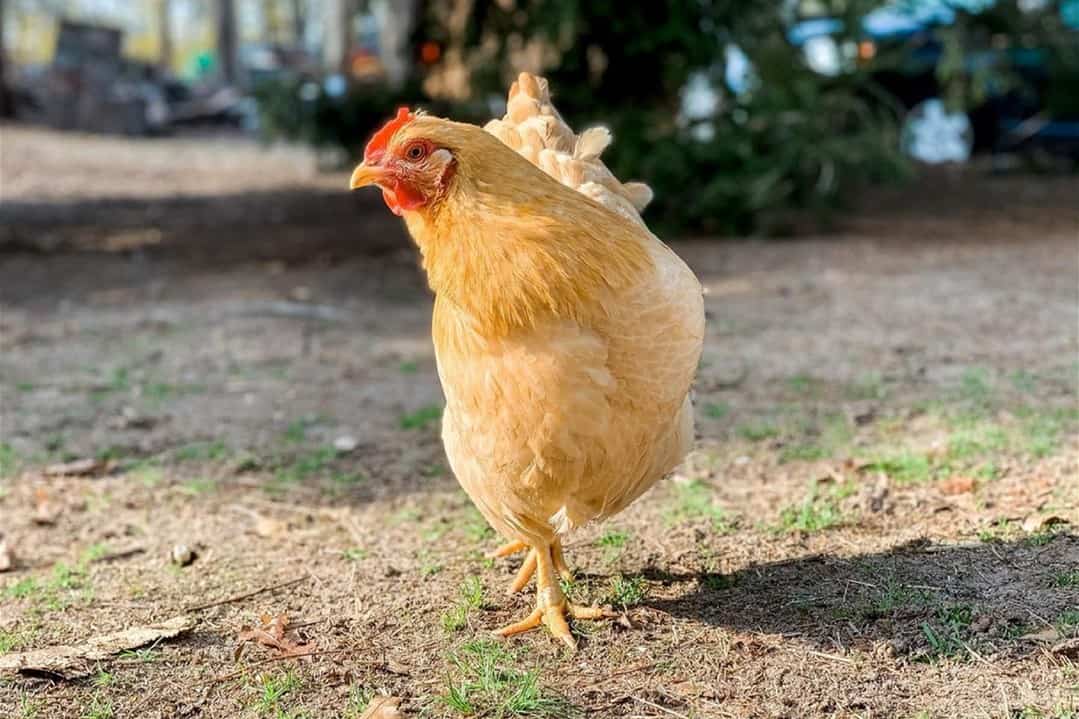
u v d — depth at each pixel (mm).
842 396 2033
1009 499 1605
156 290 3264
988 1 4164
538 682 1326
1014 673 1293
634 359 1271
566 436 1271
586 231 1260
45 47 15203
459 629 1426
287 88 4547
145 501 1791
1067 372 2068
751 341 2459
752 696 1293
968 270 3145
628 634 1396
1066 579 1420
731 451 1840
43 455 1942
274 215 4789
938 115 5449
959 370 2148
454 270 1265
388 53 6797
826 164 3635
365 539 1646
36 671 1367
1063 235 3688
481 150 1268
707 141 3779
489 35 4133
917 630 1365
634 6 3758
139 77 10188
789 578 1479
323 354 2529
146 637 1422
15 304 3080
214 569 1588
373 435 1993
